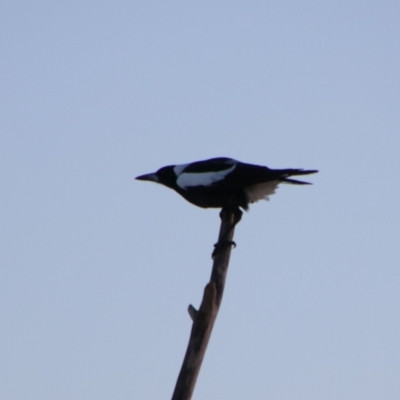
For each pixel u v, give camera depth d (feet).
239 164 49.80
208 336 32.94
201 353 32.71
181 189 50.11
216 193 48.91
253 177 47.93
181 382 32.40
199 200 49.90
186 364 32.58
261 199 49.39
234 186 48.19
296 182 48.73
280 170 47.98
